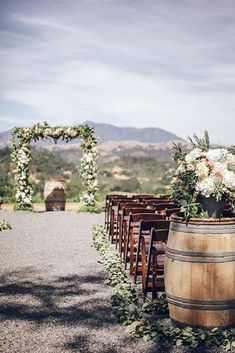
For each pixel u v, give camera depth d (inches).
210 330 186.5
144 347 179.9
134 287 268.8
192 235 185.5
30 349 178.7
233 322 187.8
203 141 209.9
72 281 284.0
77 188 1704.0
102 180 3353.8
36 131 714.8
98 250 385.1
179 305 190.7
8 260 350.6
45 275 300.8
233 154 202.2
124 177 3572.8
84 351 176.4
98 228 510.0
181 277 187.9
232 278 183.8
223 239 182.7
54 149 6053.2
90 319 213.2
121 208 397.1
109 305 234.4
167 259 197.8
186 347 179.0
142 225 256.5
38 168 2709.2
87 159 721.6
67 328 201.8
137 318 206.8
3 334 195.3
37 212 724.7
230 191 195.0
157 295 241.0
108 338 189.5
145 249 255.6
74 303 238.4
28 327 203.5
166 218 303.0
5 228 536.4
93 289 265.0
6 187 1199.6
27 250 393.1
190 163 201.3
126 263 313.0
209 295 183.5
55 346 181.5
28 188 743.7
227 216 262.4
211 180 192.1
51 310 227.3
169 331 187.8
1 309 229.8
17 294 256.5
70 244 421.7
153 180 3277.6
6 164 2357.3
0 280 289.3
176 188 205.6
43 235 483.5
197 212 198.7
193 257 184.5
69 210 772.0
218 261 181.9
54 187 755.4
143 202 452.8
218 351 174.4
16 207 739.4
